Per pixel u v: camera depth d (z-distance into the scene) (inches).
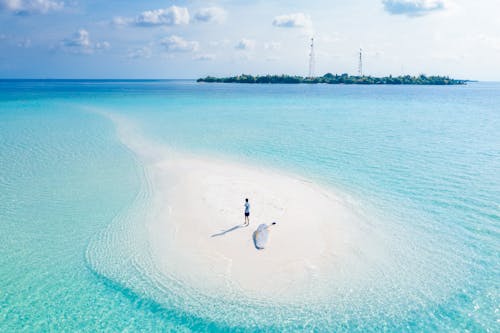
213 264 644.1
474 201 908.6
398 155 1354.6
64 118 2295.8
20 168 1204.5
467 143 1569.9
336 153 1390.3
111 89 6934.1
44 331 499.2
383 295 565.9
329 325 508.1
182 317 524.1
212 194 962.1
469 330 498.9
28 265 651.5
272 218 816.9
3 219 829.8
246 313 529.3
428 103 3818.9
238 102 3713.1
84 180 1090.1
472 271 624.1
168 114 2568.9
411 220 809.5
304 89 7490.2
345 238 733.3
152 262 654.5
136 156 1360.7
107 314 531.5
